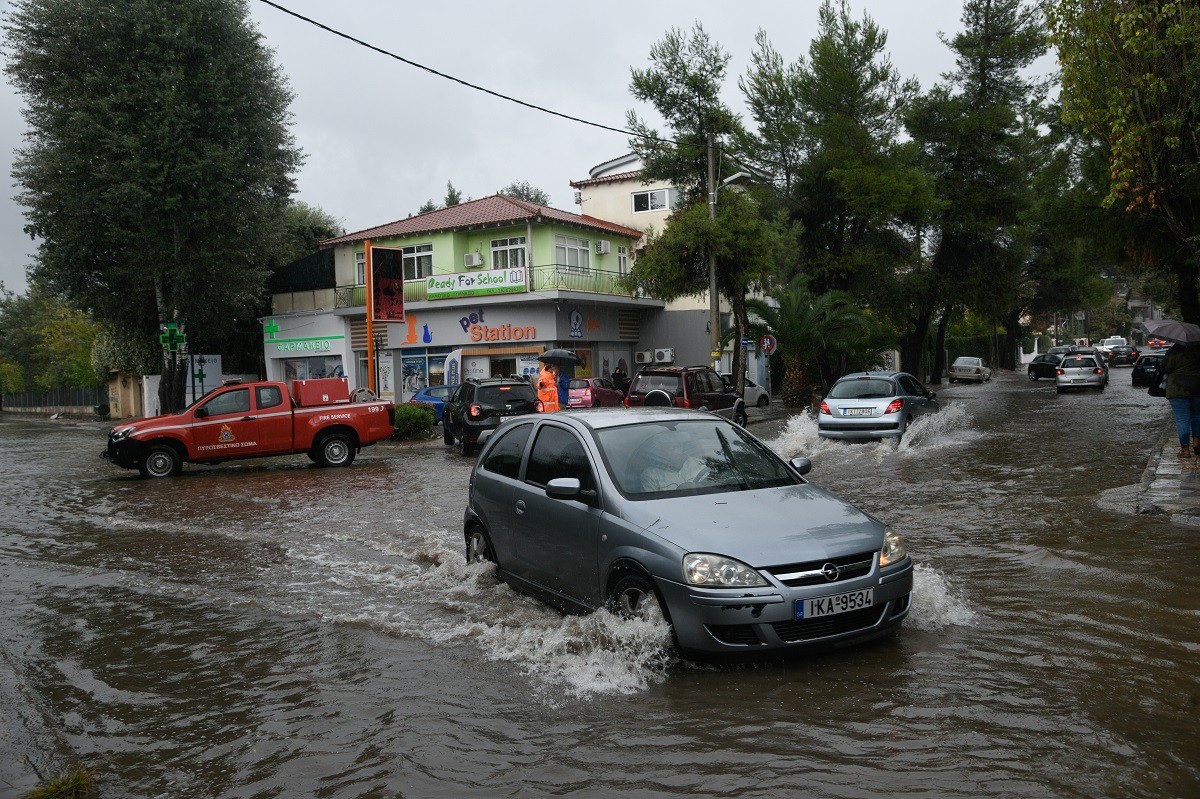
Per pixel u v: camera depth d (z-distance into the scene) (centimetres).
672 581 507
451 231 3616
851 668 505
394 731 444
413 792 376
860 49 3534
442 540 958
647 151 3128
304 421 1831
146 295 3556
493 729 441
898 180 3416
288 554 930
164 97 3045
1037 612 607
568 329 3466
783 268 3550
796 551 505
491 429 1964
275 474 1766
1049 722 422
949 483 1248
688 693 476
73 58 3134
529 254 3450
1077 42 1084
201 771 411
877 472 1396
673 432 643
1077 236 1816
